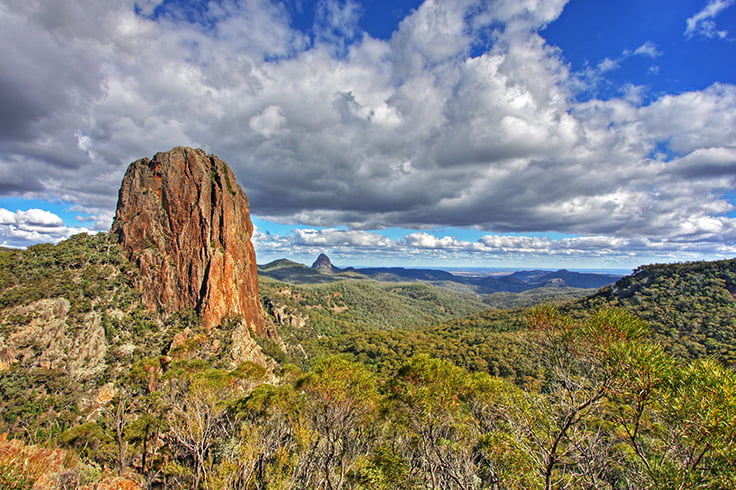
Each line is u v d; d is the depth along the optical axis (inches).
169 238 3484.3
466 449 621.3
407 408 723.4
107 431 1391.5
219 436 1119.0
